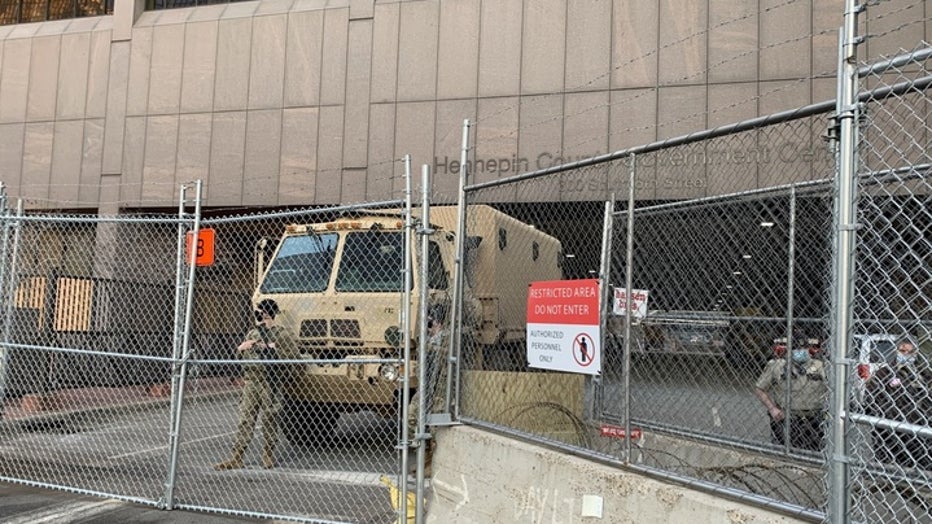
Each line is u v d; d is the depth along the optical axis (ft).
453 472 17.88
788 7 57.36
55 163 73.00
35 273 40.16
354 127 66.39
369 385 27.22
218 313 46.44
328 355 27.71
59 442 32.22
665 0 60.13
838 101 10.11
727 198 20.89
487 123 63.26
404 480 18.04
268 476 25.29
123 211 71.10
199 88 70.13
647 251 25.94
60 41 74.13
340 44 67.36
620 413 22.35
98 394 42.70
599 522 13.61
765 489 16.96
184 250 24.66
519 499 15.61
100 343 43.19
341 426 35.37
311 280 28.96
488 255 30.17
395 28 66.18
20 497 22.44
